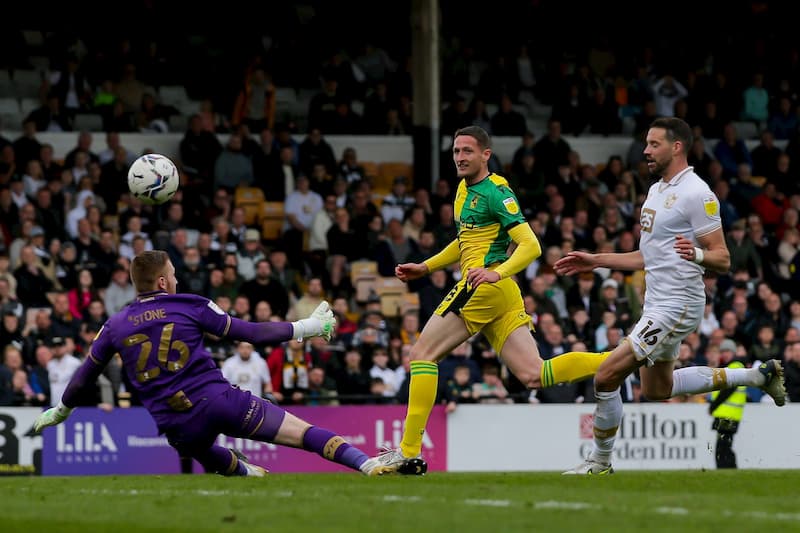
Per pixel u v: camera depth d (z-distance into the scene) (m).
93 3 63.22
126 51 61.31
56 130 57.78
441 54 67.94
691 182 23.12
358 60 66.38
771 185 60.84
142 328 20.73
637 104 67.06
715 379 24.81
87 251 49.00
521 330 23.92
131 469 39.59
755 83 67.88
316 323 21.48
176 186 28.59
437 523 15.39
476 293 23.55
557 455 42.50
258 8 65.31
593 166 62.44
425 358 23.83
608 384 23.69
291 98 65.19
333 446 21.66
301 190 55.53
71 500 19.30
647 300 23.62
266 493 19.62
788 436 41.69
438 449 41.81
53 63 60.50
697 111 65.81
